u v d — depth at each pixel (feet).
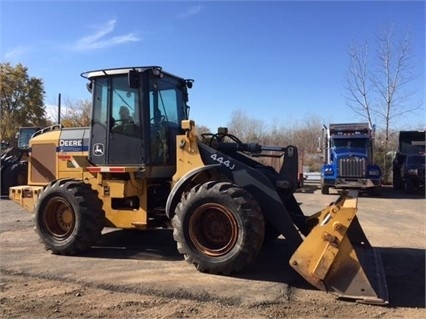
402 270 19.56
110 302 15.21
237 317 13.84
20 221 32.09
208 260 18.15
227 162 19.71
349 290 15.37
